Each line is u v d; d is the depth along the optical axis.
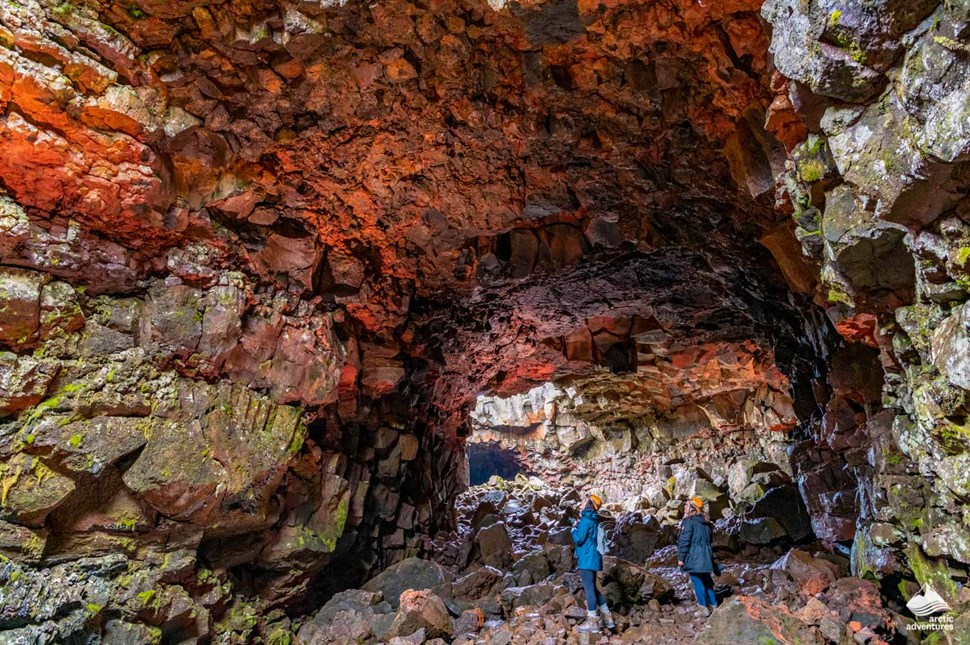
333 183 5.52
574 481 19.38
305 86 4.39
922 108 2.39
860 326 5.11
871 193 2.71
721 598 6.99
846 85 2.65
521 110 4.82
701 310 9.45
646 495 17.53
